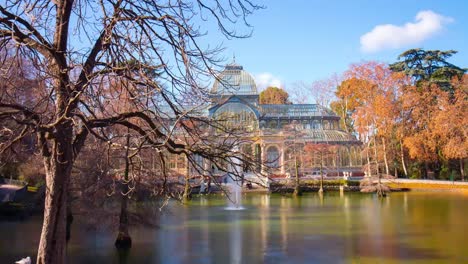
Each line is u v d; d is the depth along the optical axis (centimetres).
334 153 8125
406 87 8625
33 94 1495
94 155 2412
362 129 8962
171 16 1112
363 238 3155
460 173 8694
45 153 1185
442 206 5106
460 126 7525
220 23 1214
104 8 1112
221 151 1315
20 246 2867
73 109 1125
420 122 8538
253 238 3170
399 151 9200
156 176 2405
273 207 5125
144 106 1337
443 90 8869
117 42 1152
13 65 1204
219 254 2673
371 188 6531
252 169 1299
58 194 1159
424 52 9581
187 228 3591
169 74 1170
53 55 1117
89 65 1169
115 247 2820
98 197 2511
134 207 2867
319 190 7225
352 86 9269
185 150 1261
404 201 5772
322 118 9994
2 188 4631
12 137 1302
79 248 2805
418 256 2605
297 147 8350
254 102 9644
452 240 3050
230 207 5041
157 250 2769
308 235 3272
